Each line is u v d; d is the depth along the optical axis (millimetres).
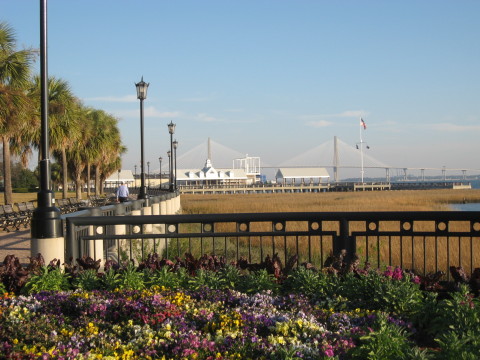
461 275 6344
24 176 96938
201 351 4297
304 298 5742
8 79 21984
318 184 144000
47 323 4938
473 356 3773
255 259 13914
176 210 36250
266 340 4398
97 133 46688
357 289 5832
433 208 42938
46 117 8242
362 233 7402
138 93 21500
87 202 30422
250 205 47375
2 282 6480
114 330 4824
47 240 7750
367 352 4133
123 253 11211
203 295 5801
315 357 4105
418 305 5359
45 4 8422
